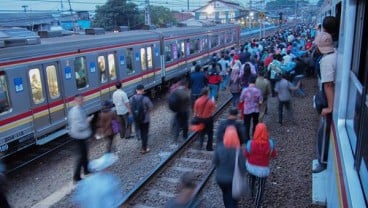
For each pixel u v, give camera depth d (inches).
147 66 687.7
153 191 303.4
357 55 166.9
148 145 426.0
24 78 397.4
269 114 508.7
